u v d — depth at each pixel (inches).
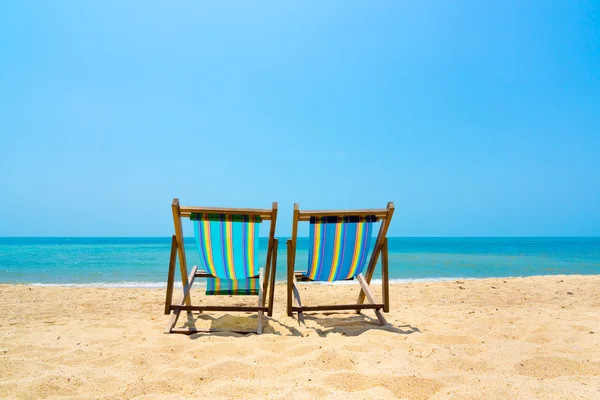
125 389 81.7
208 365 95.3
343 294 250.2
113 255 919.7
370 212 136.9
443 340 123.9
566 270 521.0
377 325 150.3
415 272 500.4
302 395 77.9
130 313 182.1
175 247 139.9
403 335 130.1
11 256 872.9
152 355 105.0
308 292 262.1
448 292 256.2
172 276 138.6
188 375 90.0
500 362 99.0
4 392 80.0
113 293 257.3
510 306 201.5
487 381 84.2
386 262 148.1
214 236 135.6
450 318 164.6
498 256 863.7
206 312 177.5
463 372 92.3
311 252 142.0
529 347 111.9
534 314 171.5
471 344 117.3
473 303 212.5
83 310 190.4
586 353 106.5
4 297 233.6
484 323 153.1
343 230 138.4
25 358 102.7
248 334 135.0
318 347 113.3
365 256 146.6
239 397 78.0
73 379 86.7
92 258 793.6
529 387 80.8
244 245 138.9
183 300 142.7
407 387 82.0
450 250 1254.3
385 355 104.8
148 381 84.9
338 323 155.3
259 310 140.2
